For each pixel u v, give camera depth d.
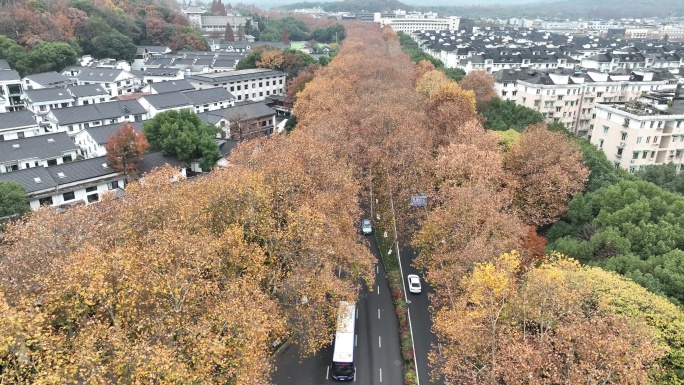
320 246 57.50
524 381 41.66
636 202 67.56
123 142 98.56
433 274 61.84
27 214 68.44
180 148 106.75
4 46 192.62
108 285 42.50
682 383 43.22
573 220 75.25
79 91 165.00
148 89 181.25
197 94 164.12
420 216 85.50
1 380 34.69
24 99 160.00
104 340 40.06
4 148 105.62
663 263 56.69
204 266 47.75
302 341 58.53
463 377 53.78
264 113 149.75
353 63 159.25
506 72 169.00
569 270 52.38
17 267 47.25
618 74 174.62
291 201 64.62
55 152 110.69
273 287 59.34
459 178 76.69
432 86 143.75
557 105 157.00
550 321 45.19
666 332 45.31
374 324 67.19
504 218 62.09
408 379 56.31
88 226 55.22
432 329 64.19
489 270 47.53
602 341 39.19
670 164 100.81
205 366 40.03
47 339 37.62
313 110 120.81
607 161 96.38
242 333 42.84
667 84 169.25
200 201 59.31
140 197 58.16
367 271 66.25
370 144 100.75
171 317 41.59
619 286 50.06
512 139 100.06
